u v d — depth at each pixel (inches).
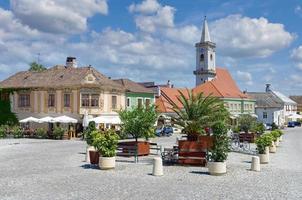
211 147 792.9
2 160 964.6
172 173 762.2
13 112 2198.6
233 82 4143.7
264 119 4271.7
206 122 890.1
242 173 772.6
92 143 890.1
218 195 560.7
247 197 548.7
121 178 700.7
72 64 2383.1
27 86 2170.3
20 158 1009.5
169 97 3024.1
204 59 4500.5
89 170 795.4
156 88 3043.8
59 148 1320.1
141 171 785.6
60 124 2066.9
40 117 2133.4
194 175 740.7
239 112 3624.5
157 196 550.3
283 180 693.9
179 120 909.2
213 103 919.7
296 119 4776.1
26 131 1947.6
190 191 587.2
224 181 678.5
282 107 4498.0
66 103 2078.0
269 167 876.6
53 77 2191.2
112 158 812.0
